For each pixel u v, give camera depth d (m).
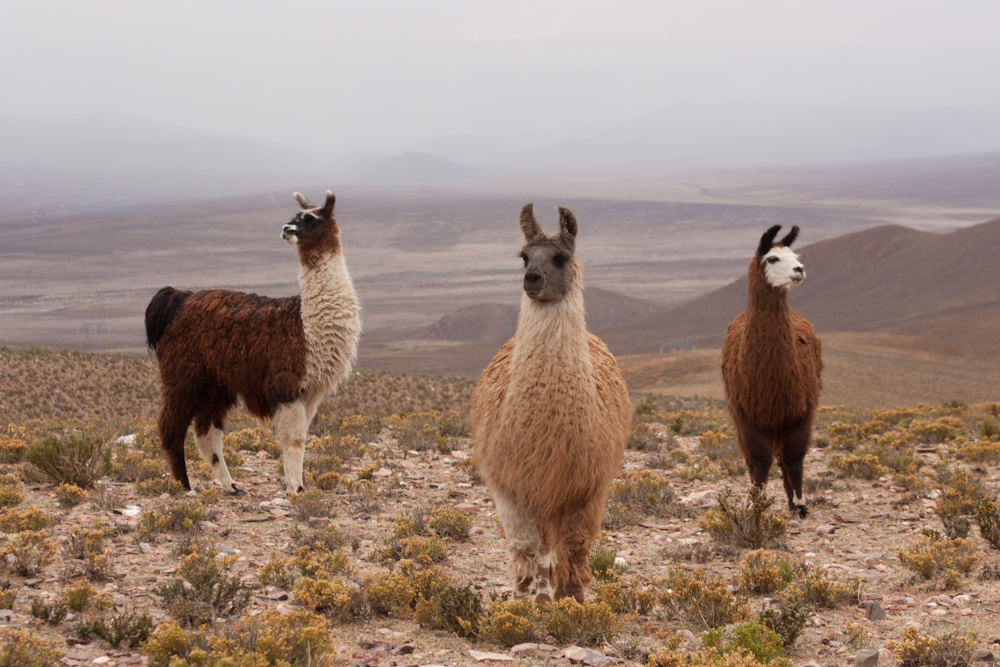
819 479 13.02
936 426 16.81
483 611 6.50
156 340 11.55
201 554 7.78
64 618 5.95
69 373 44.84
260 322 11.12
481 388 7.64
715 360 114.56
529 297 6.57
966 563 7.86
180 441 11.30
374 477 13.20
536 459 6.36
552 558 6.80
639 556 9.20
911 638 5.74
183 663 4.75
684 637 6.28
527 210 6.82
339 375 11.52
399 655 5.73
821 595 7.21
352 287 11.61
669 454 16.20
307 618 5.73
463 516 9.70
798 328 11.99
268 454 15.27
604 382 7.38
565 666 5.53
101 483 11.31
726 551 9.09
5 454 13.08
